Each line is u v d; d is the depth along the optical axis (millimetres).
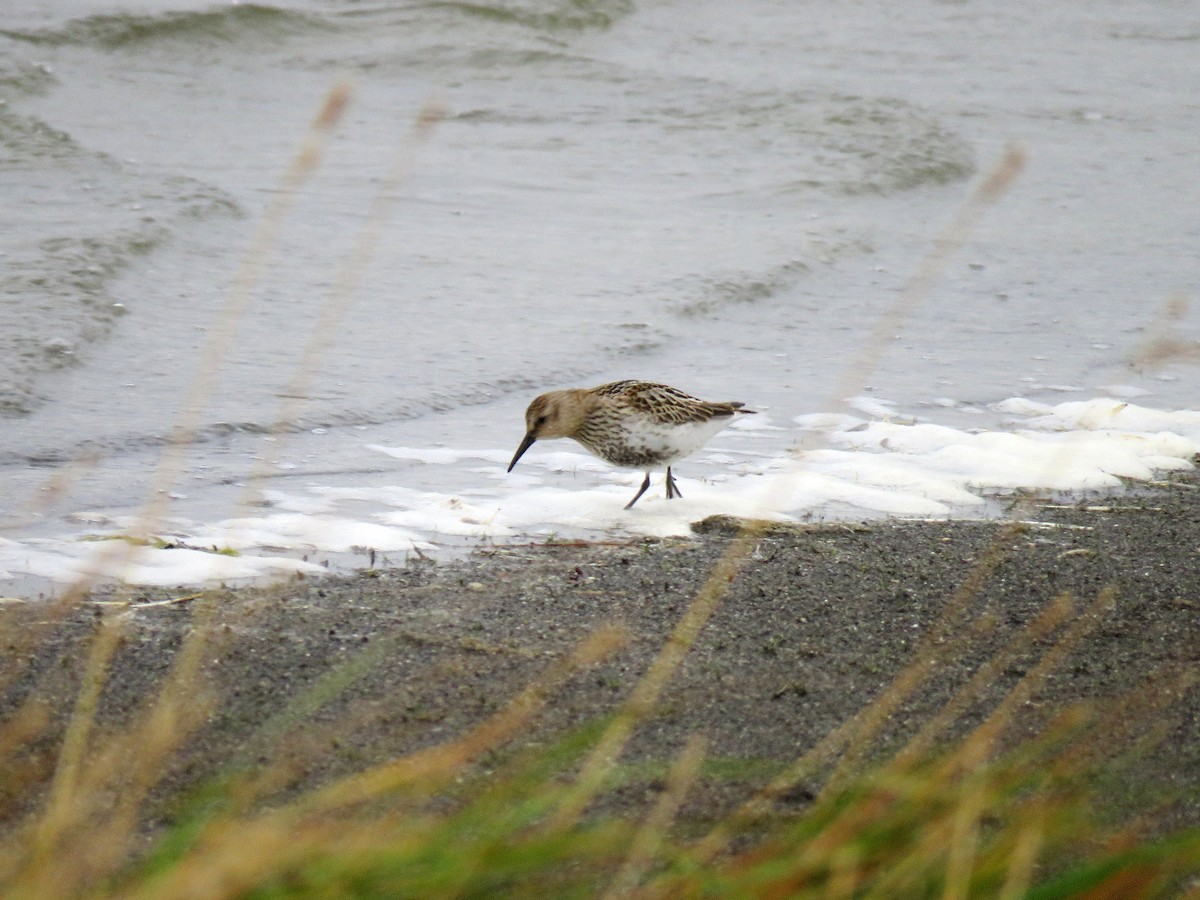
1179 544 14430
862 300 25719
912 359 22438
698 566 13547
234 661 10758
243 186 29297
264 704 9984
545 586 12914
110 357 20000
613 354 21938
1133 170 35875
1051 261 28594
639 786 8578
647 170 33250
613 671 10781
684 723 9859
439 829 6602
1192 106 42438
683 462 17531
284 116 36219
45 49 38812
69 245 23797
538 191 31047
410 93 38906
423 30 43094
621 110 37781
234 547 13930
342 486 16281
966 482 16828
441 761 7547
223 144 33125
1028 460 17500
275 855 6094
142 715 9820
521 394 20219
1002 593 12812
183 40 40375
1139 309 25562
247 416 18344
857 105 38188
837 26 49562
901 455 17844
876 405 20078
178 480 16125
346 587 12781
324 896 5973
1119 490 16578
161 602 12148
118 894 6074
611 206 30266
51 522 14555
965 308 25500
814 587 12906
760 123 36812
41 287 21891
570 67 40938
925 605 12477
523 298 24219
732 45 45938
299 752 9031
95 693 9422
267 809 8289
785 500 15961
